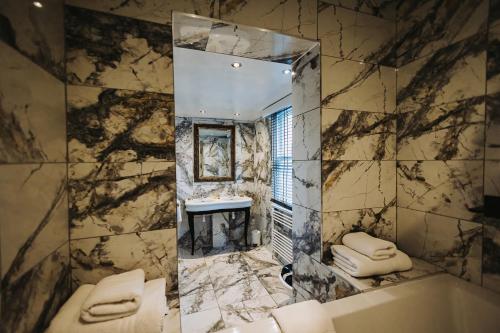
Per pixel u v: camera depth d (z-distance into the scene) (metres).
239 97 2.43
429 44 1.27
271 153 3.03
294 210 1.56
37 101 0.72
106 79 0.94
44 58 0.76
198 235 3.29
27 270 0.65
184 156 3.24
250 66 1.71
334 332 0.86
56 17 0.84
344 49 1.32
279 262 2.75
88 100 0.92
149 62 0.99
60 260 0.84
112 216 0.95
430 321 1.08
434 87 1.25
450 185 1.19
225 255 2.99
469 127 1.10
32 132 0.69
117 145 0.95
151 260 1.01
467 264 1.13
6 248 0.56
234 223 3.41
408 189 1.40
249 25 1.11
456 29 1.14
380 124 1.42
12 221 0.59
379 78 1.41
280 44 1.28
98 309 0.73
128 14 0.96
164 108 1.01
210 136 3.34
